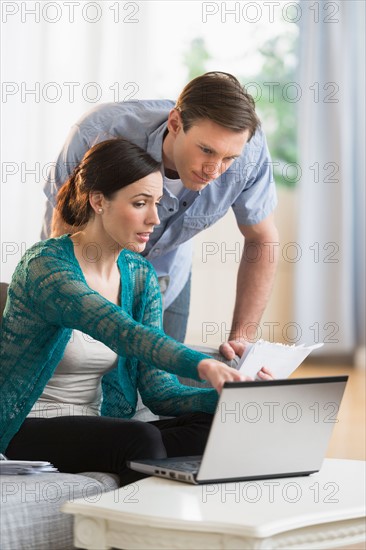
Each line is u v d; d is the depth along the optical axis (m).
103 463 2.29
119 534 1.77
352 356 7.42
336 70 7.14
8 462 2.13
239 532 1.66
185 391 2.56
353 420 5.32
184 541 1.71
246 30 7.00
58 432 2.35
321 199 7.27
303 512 1.77
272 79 7.32
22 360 2.41
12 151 4.70
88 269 2.51
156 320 2.71
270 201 3.39
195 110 2.66
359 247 7.39
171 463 2.10
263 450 2.01
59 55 4.80
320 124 7.20
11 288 2.45
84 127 3.08
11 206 4.69
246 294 3.44
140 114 3.02
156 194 2.46
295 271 7.35
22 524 1.91
